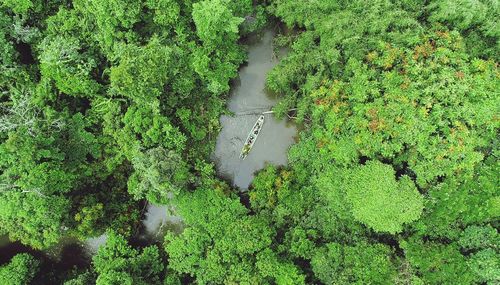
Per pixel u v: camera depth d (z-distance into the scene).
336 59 22.30
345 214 22.66
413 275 20.58
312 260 22.52
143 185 22.75
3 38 22.00
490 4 20.86
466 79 20.28
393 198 20.67
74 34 23.06
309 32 23.92
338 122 21.52
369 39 21.94
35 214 21.47
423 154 20.61
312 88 22.94
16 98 22.55
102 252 24.45
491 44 22.17
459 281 20.14
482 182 20.75
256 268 22.53
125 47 22.16
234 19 22.78
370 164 21.38
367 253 21.50
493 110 20.17
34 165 21.39
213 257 22.89
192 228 24.42
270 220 24.64
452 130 20.17
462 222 21.34
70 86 22.70
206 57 23.38
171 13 22.75
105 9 21.34
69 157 23.59
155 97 22.64
